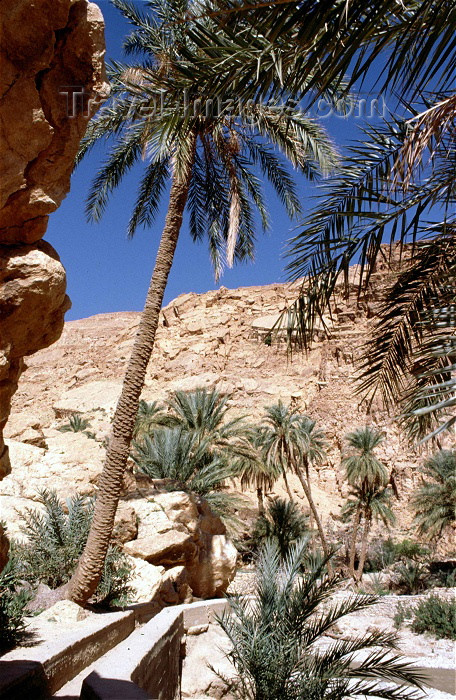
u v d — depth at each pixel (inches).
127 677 183.2
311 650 258.2
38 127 110.7
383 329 201.9
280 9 99.0
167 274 472.4
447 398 122.8
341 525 1664.6
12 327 118.8
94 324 3941.9
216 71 151.6
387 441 1914.4
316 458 1379.2
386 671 247.1
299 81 115.5
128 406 417.7
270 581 267.6
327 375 2409.0
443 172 166.6
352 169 185.2
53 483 499.8
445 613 781.9
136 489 585.9
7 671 163.0
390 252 193.2
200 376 2652.6
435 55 107.0
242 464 1199.6
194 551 545.3
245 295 3230.8
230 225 554.6
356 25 109.6
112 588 414.9
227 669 379.6
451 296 173.2
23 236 120.1
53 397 3068.4
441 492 1233.4
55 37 112.4
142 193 621.3
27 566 377.4
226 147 525.0
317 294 192.7
